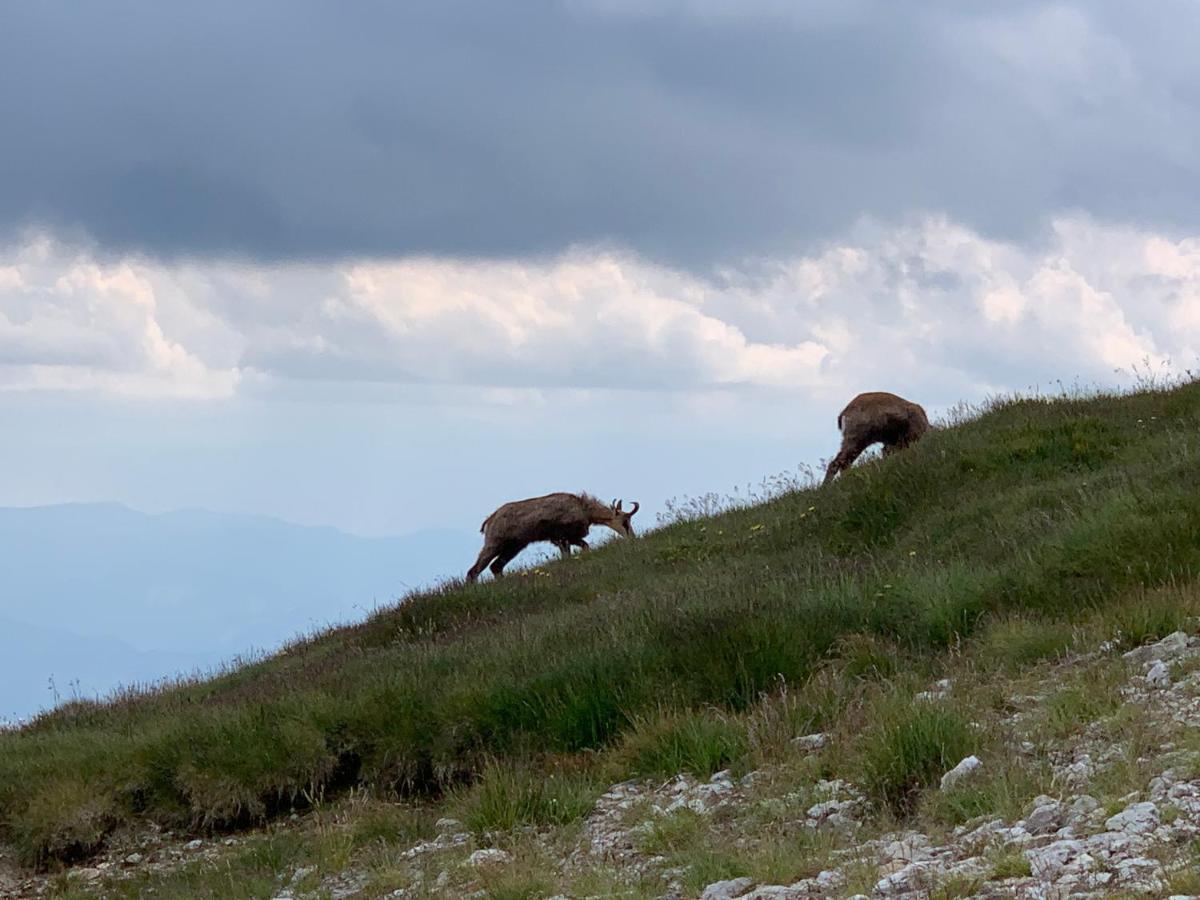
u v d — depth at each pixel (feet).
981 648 132.57
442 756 138.10
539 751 133.59
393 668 167.22
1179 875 64.69
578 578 246.68
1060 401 255.50
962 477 223.10
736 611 153.28
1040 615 139.74
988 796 89.04
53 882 128.57
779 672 137.39
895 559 195.21
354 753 143.95
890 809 94.17
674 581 210.59
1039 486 203.00
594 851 99.50
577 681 141.38
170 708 190.90
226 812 139.13
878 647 140.46
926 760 97.91
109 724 185.16
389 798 136.56
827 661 138.00
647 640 150.41
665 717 127.54
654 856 96.02
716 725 121.39
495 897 88.53
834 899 75.56
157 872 126.52
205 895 111.86
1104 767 90.27
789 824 95.45
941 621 144.66
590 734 134.82
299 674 192.34
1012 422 243.81
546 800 112.78
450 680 151.53
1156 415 230.27
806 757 109.91
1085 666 119.44
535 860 96.63
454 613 233.96
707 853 90.17
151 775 143.54
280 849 122.01
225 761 141.79
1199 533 147.64
